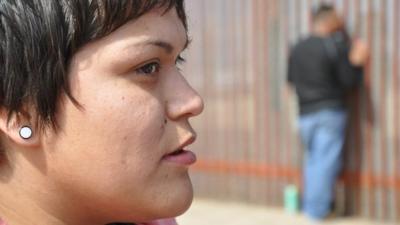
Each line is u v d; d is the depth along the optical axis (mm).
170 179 983
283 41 6176
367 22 5719
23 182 976
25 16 915
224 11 6457
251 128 6473
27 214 986
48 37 910
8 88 920
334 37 5664
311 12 5980
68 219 990
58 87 919
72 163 940
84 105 924
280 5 6156
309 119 5773
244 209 6379
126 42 927
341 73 5641
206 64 6625
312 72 5703
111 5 909
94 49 922
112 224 1113
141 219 998
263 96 6359
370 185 5816
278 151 6340
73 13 913
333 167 5773
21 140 936
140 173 952
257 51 6332
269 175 6406
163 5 958
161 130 968
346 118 5801
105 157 934
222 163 6680
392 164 5742
